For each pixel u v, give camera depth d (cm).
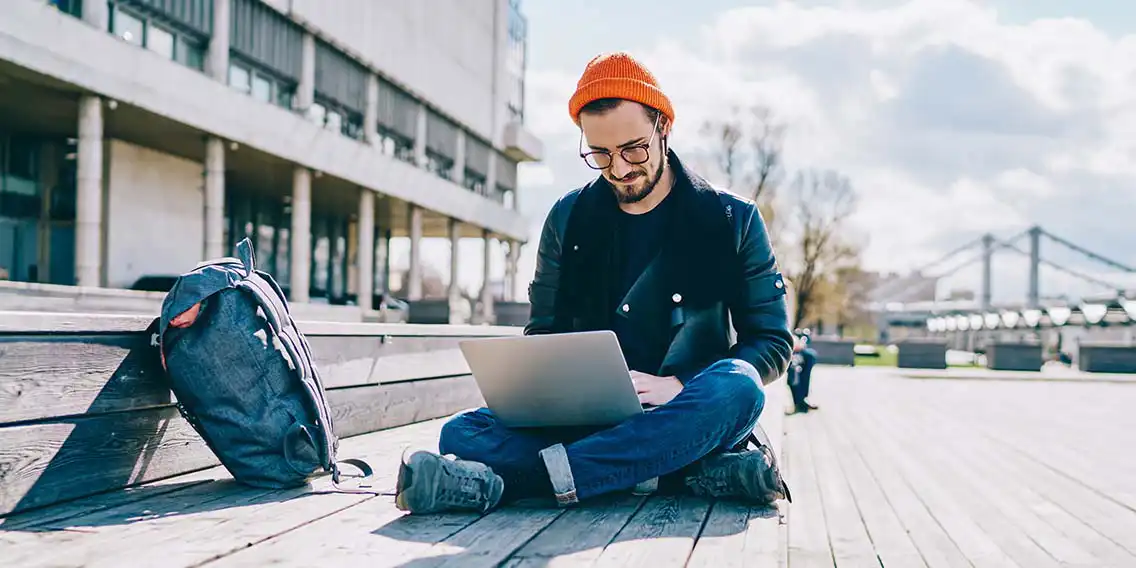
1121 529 330
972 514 361
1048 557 280
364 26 2642
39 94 1627
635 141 233
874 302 9281
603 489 218
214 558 167
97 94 1612
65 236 2052
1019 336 5212
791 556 280
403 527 197
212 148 1964
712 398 219
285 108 2200
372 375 414
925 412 995
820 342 2847
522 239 4362
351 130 2695
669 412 219
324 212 3353
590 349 212
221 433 250
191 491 246
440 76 3272
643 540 183
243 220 2744
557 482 214
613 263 254
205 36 1972
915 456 579
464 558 167
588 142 238
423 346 477
